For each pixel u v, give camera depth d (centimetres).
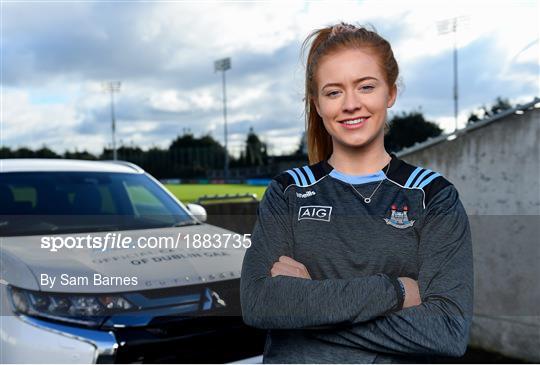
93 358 210
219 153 5503
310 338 120
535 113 384
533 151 386
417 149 463
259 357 230
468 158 430
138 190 386
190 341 223
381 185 124
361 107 122
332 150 146
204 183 4541
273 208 130
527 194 391
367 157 127
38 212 330
